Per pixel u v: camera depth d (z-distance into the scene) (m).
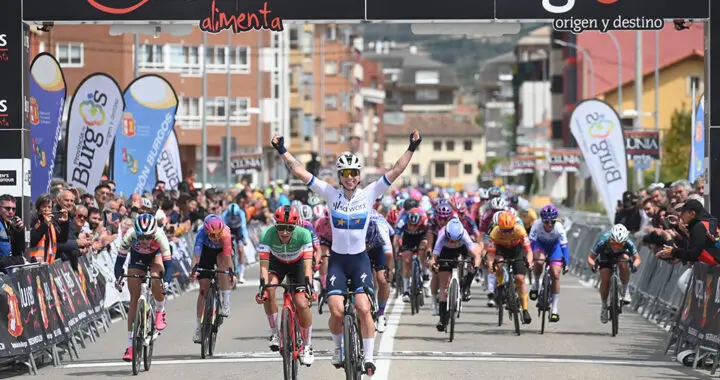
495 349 34.66
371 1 37.59
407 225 46.03
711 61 37.47
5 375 29.70
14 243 34.44
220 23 37.66
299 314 27.94
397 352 33.62
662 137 140.25
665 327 42.03
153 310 31.73
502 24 38.28
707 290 30.92
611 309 38.84
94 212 43.06
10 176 37.66
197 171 172.62
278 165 156.50
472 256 38.59
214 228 33.12
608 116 63.78
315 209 55.97
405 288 46.44
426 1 37.66
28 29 38.41
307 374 29.17
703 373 29.88
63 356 33.81
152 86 58.50
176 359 32.47
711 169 37.47
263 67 177.62
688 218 31.38
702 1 37.41
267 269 28.50
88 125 51.47
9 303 29.05
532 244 40.59
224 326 40.94
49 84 45.03
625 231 39.28
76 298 36.31
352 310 26.39
